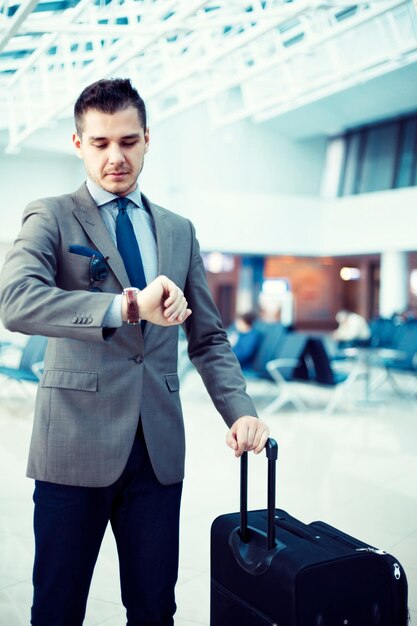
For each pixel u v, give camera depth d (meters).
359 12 5.94
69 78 7.10
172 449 1.51
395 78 13.23
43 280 1.27
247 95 8.86
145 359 1.46
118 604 2.51
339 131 16.92
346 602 1.36
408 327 8.70
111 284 1.42
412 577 2.78
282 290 20.62
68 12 5.75
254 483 4.30
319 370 7.09
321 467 4.75
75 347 1.42
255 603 1.42
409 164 15.62
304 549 1.40
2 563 2.91
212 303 1.67
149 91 7.35
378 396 8.58
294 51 6.64
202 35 6.39
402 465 4.84
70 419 1.40
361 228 15.66
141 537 1.49
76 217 1.44
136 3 5.86
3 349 9.14
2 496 3.95
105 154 1.39
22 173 12.75
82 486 1.41
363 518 3.62
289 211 15.90
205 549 3.10
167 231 1.57
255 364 7.46
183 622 2.36
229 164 15.70
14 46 6.54
